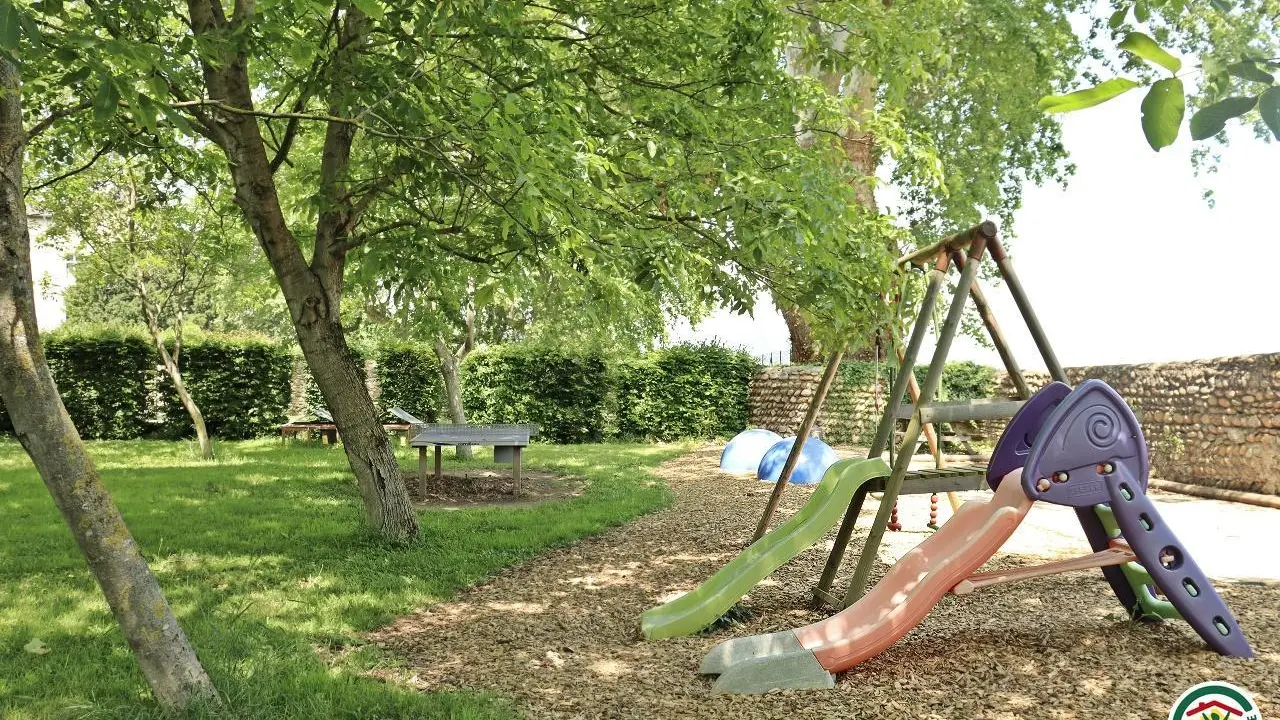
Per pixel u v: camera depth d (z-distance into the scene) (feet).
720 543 26.32
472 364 69.72
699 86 22.33
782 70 22.82
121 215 47.06
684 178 20.56
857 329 21.61
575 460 52.60
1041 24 55.36
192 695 11.32
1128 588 16.38
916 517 31.94
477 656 15.14
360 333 62.23
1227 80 3.63
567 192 14.88
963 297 16.78
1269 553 23.97
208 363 63.10
